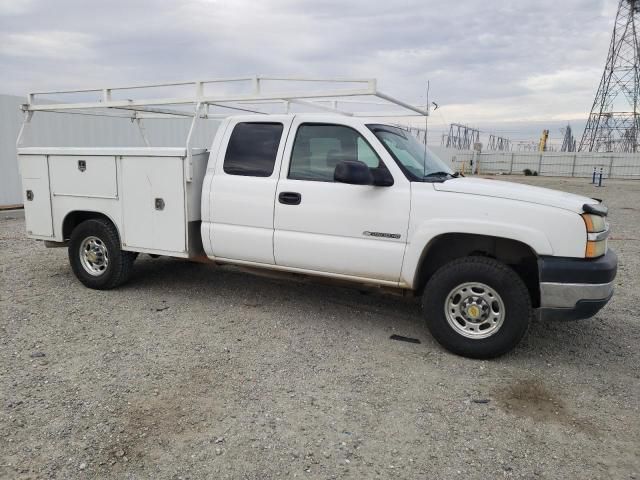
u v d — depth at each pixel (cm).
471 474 285
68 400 351
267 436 316
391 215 449
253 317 528
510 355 449
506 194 423
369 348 456
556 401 369
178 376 392
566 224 404
